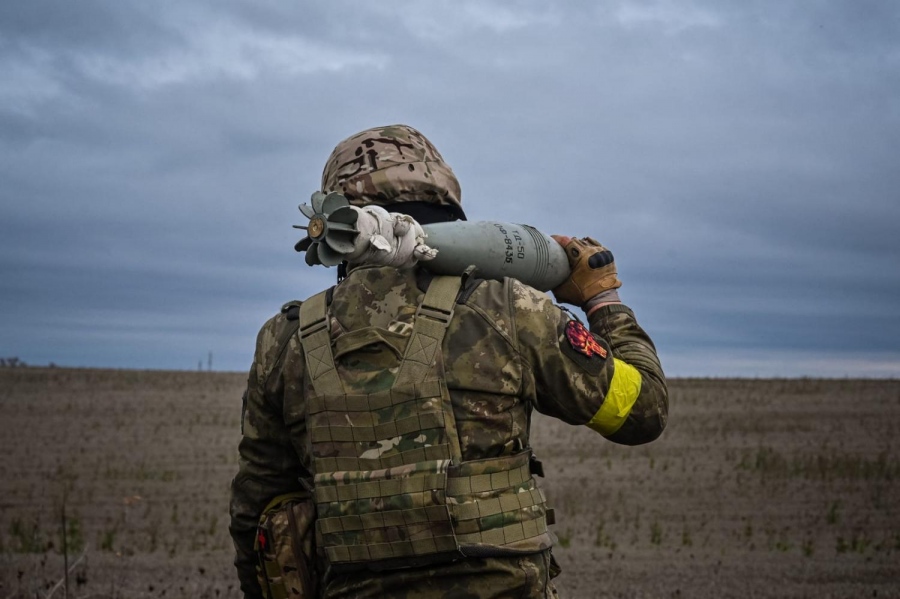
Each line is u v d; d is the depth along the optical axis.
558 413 2.40
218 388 26.56
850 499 11.87
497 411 2.30
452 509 2.21
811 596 7.31
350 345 2.32
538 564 2.29
